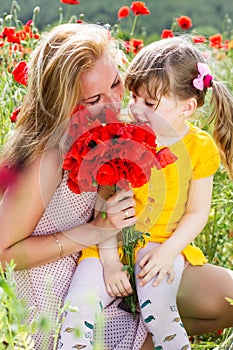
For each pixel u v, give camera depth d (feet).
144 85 9.38
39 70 8.91
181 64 9.45
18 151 9.00
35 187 8.81
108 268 9.02
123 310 9.30
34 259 8.91
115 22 29.63
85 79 8.70
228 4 32.14
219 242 11.55
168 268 9.05
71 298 8.77
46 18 29.25
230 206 11.49
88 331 8.62
